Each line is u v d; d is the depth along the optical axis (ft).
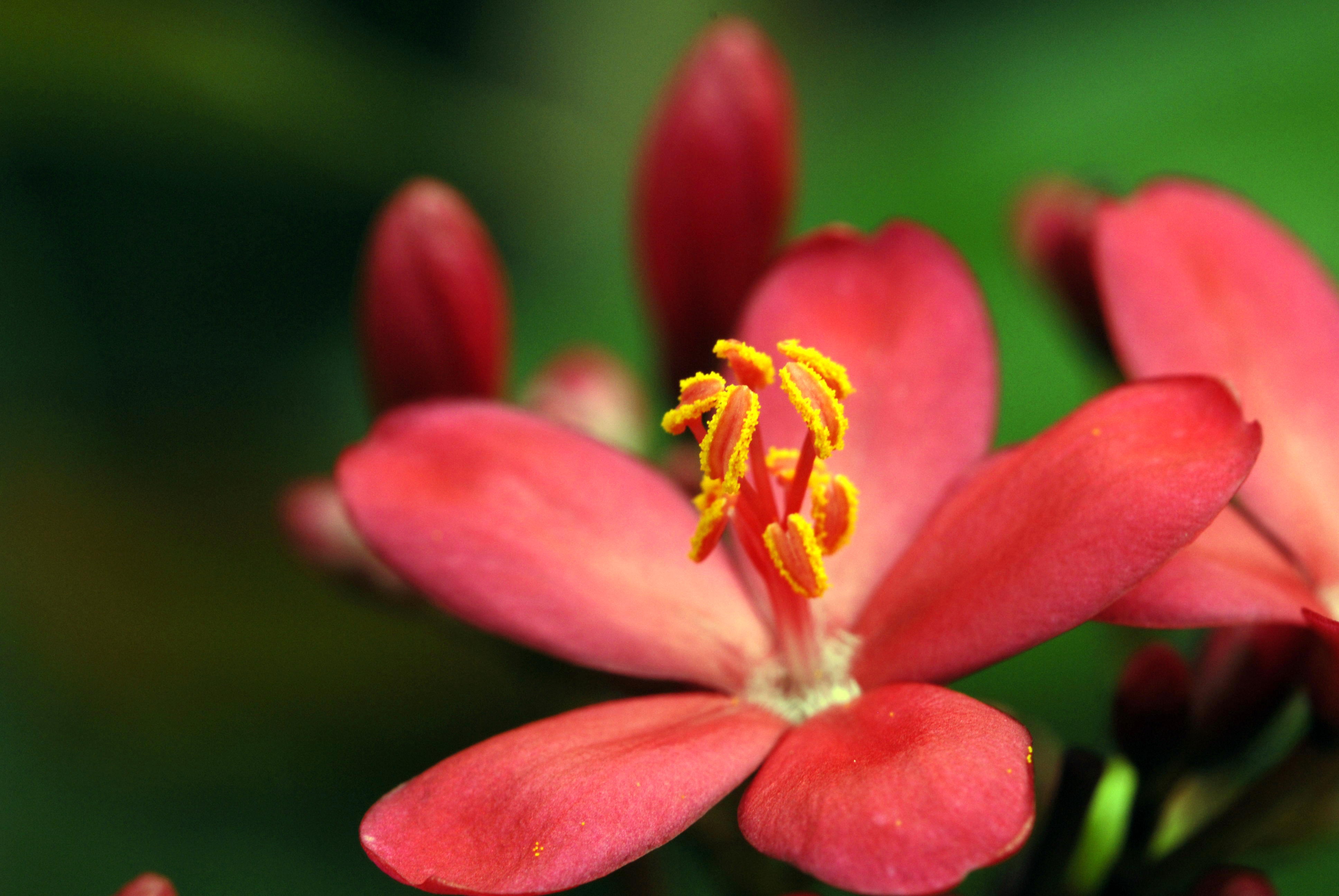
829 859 0.38
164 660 0.56
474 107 0.56
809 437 0.42
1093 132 0.57
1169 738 0.44
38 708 0.56
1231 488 0.40
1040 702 0.51
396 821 0.39
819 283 0.44
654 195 0.48
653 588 0.43
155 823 0.55
